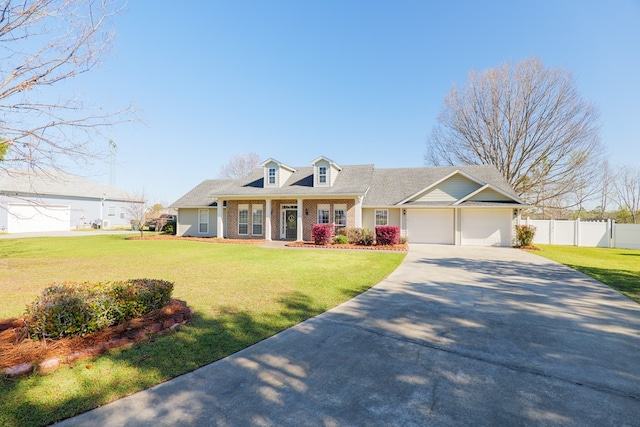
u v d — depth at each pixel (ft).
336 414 8.40
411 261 38.32
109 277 26.61
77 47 19.43
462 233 59.98
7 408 8.34
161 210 129.90
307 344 13.32
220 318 16.34
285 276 27.84
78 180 110.63
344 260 38.40
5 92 18.20
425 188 61.62
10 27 17.56
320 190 63.36
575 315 17.53
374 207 64.44
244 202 70.59
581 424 8.05
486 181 65.10
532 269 32.94
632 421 8.18
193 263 35.17
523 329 15.29
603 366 11.41
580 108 81.10
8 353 10.84
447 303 19.98
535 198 90.89
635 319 16.84
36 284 23.67
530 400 9.16
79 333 12.44
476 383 10.14
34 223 92.84
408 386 9.93
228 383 10.01
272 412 8.46
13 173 21.86
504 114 89.51
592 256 44.93
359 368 11.16
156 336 13.62
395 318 16.93
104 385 9.68
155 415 8.26
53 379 9.90
